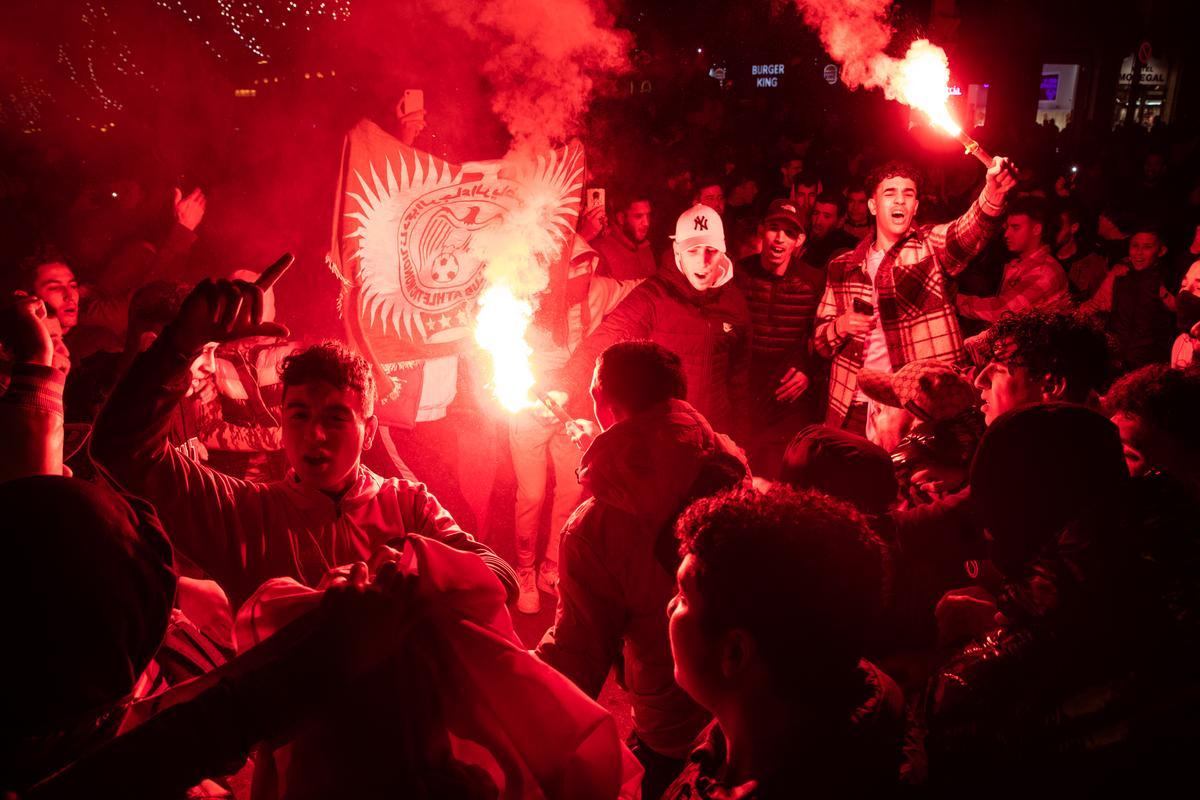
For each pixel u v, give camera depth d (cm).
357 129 345
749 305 535
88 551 100
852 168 1101
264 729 103
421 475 506
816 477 206
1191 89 1780
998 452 155
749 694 118
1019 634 146
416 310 368
